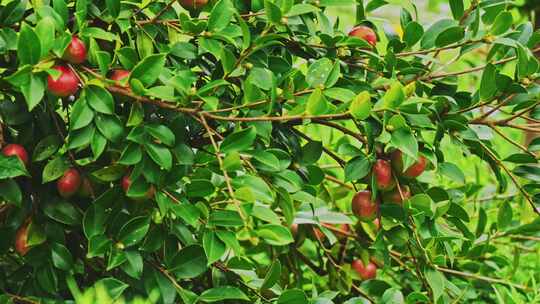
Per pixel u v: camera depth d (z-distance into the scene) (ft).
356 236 5.95
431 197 5.33
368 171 5.00
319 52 5.29
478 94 5.25
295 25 5.16
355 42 5.14
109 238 4.91
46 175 4.84
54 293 4.96
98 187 5.04
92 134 4.72
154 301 4.98
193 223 4.80
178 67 5.04
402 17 5.43
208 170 4.98
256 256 6.35
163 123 4.98
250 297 5.38
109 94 4.65
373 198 5.03
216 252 4.78
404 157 4.97
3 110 4.89
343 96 4.91
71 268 4.95
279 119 4.83
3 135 4.96
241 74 5.02
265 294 5.50
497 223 5.88
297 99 4.97
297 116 4.83
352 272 5.98
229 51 4.84
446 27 5.34
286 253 6.02
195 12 5.11
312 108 4.80
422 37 5.41
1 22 4.77
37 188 4.99
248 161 5.00
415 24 5.32
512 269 6.61
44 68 4.53
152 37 5.00
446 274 6.11
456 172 5.29
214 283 5.24
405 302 5.50
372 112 4.89
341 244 6.05
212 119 5.00
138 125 4.77
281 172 5.02
